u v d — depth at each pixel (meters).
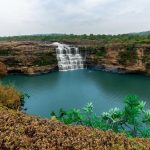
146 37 98.44
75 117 12.02
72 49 85.56
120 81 62.66
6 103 25.91
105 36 118.88
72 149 8.08
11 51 77.06
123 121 11.98
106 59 80.38
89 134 9.06
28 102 41.91
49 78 67.31
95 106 39.72
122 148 8.30
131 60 75.75
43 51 80.56
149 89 52.97
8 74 75.19
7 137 8.21
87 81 61.84
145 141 9.65
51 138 8.55
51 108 38.94
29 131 8.88
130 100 11.88
